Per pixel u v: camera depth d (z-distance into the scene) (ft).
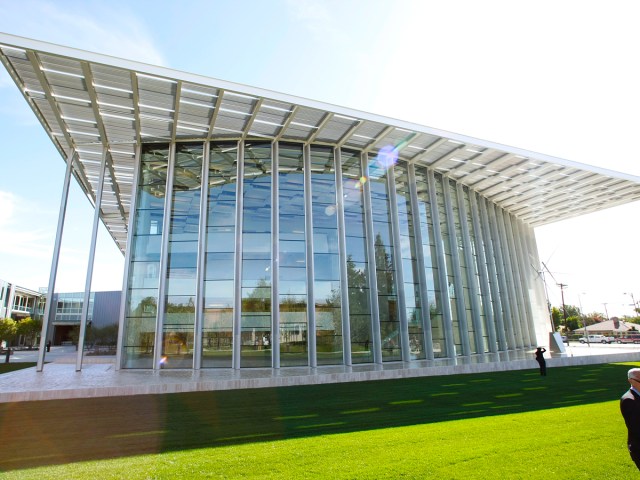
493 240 105.09
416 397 37.63
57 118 58.54
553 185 95.76
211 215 66.44
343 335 66.28
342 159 73.87
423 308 75.46
